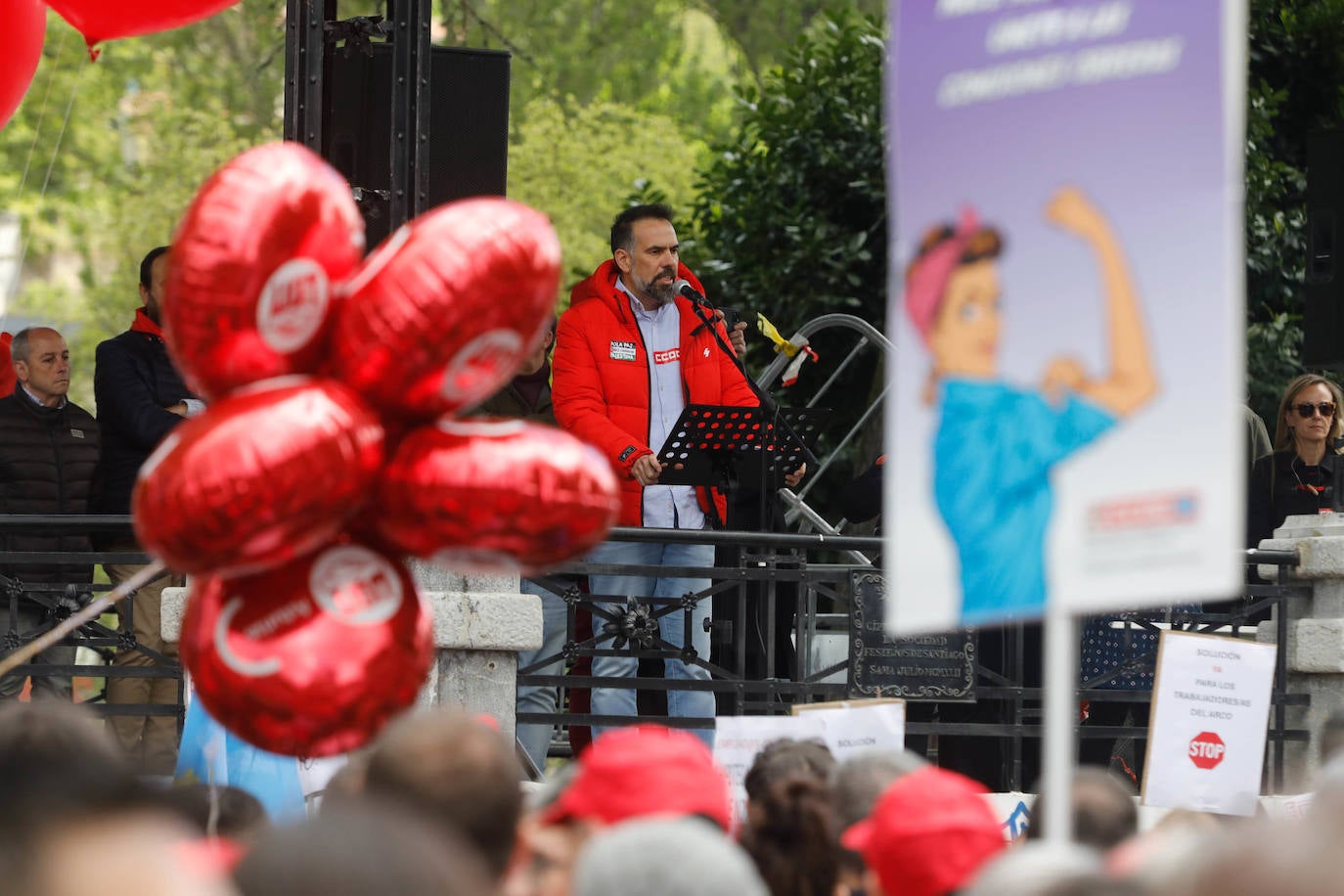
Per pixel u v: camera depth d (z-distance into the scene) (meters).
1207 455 8.80
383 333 10.31
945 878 9.33
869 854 9.72
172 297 10.27
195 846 8.51
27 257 64.19
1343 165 23.59
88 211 64.69
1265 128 38.34
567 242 55.06
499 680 20.06
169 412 22.05
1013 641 21.84
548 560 10.87
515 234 10.43
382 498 10.62
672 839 7.52
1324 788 6.18
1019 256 9.26
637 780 9.38
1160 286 8.96
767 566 21.09
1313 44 39.09
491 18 60.50
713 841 7.59
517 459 10.55
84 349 63.41
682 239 39.88
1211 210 8.88
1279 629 22.45
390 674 10.57
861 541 20.94
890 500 9.48
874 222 38.75
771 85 39.97
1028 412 9.21
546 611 22.27
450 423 10.81
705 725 20.94
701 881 7.39
